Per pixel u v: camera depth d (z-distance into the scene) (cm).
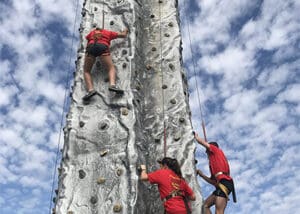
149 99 720
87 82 657
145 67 766
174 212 486
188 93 780
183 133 669
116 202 535
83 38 746
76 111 645
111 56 704
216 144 656
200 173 650
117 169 566
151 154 650
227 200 599
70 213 534
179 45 802
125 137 597
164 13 864
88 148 600
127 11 778
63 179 570
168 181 510
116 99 643
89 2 812
